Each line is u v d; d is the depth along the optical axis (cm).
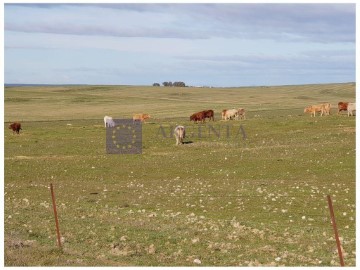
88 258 1653
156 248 1791
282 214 2408
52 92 18425
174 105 13362
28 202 2808
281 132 5656
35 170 3991
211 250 1761
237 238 1933
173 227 2130
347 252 1736
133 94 18312
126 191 3108
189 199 2800
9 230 2058
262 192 2922
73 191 3164
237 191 2978
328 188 3017
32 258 1612
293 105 13375
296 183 3225
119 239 1925
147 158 4422
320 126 5891
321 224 2212
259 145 4953
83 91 19500
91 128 6775
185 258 1661
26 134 6275
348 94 18250
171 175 3700
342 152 4231
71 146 5209
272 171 3691
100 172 3875
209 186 3189
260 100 15650
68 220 2295
